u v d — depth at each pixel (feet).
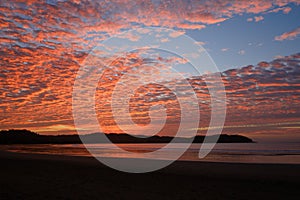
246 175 36.63
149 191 28.37
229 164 47.85
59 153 82.02
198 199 25.34
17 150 102.22
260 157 71.41
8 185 31.30
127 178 35.40
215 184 31.58
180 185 31.19
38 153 80.43
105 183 32.27
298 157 71.05
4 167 45.37
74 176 36.99
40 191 28.27
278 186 30.19
